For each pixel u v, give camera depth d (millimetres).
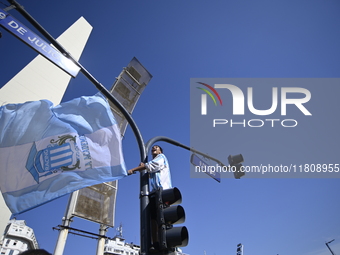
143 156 4004
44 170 3850
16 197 3586
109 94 4504
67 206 15570
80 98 4562
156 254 2873
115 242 60812
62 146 4066
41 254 1362
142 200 3365
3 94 12117
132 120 4395
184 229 2967
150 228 3133
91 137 4258
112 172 4012
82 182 3830
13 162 3814
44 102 4402
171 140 5164
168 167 3982
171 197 3188
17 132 4039
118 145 4289
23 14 3902
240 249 20266
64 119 4336
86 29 19438
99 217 16000
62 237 14484
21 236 61562
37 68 14016
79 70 4316
